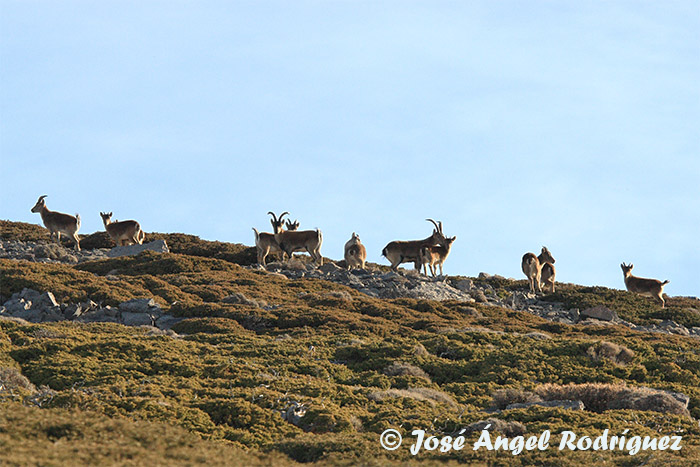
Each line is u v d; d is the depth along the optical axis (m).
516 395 68.00
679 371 83.94
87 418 44.06
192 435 46.28
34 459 33.38
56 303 101.69
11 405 49.62
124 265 133.50
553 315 130.50
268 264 146.00
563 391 69.44
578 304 137.75
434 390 70.25
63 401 55.38
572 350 87.75
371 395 66.50
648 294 147.25
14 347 76.88
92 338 82.94
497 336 95.75
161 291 111.88
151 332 91.19
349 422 57.19
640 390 70.75
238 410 58.31
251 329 99.12
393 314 109.56
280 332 96.38
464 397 71.44
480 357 85.19
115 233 152.00
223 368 72.00
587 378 78.56
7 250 143.62
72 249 152.25
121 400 57.06
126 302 103.12
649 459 49.50
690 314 139.00
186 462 37.66
